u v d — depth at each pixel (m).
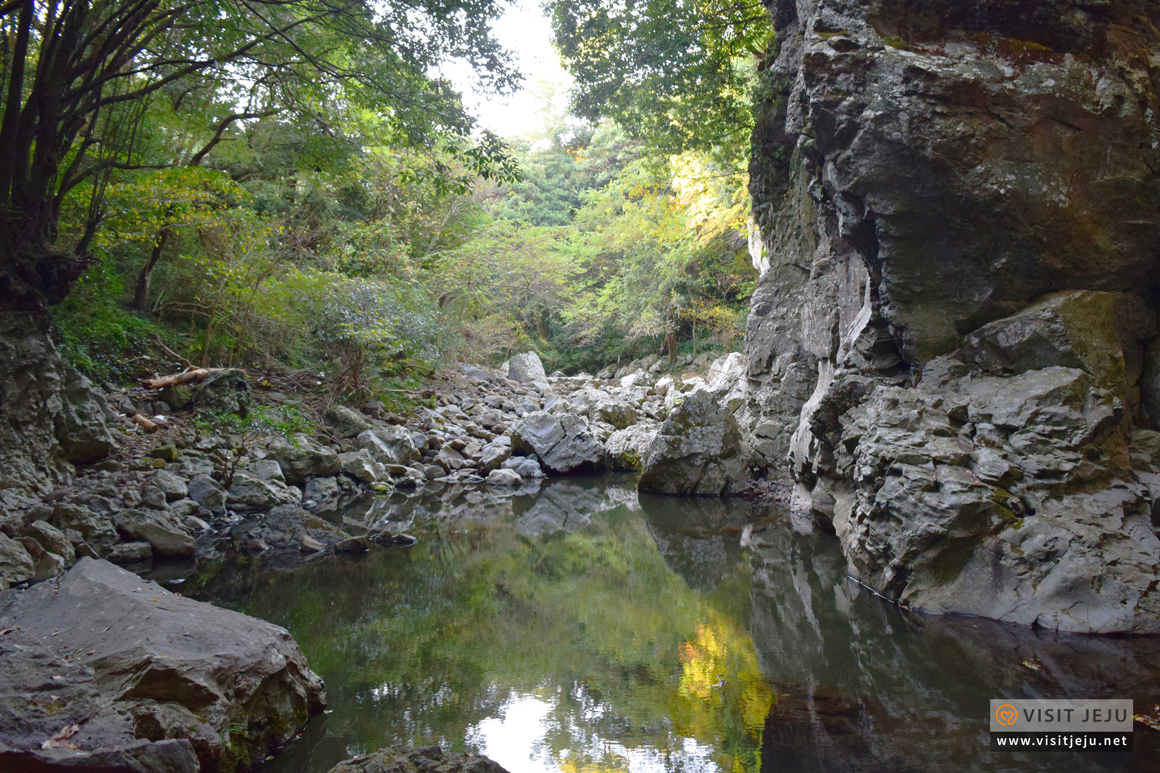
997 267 5.43
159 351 11.05
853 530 6.01
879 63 5.28
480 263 20.16
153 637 3.14
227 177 11.31
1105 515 4.67
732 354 18.41
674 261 23.22
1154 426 5.37
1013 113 5.18
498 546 7.43
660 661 4.25
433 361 15.11
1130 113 5.20
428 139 11.34
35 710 2.56
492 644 4.60
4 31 7.21
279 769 2.98
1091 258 5.33
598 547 7.39
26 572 5.21
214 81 10.69
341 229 16.16
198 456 8.70
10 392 6.98
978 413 5.28
